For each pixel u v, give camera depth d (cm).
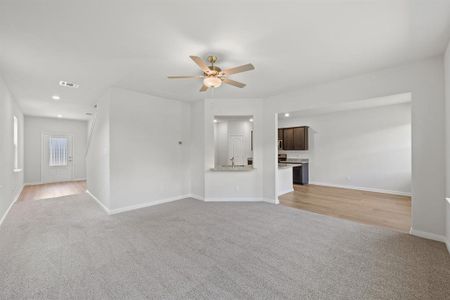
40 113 658
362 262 223
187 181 526
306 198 513
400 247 256
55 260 228
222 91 429
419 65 282
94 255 238
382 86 313
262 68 310
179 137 509
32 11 180
